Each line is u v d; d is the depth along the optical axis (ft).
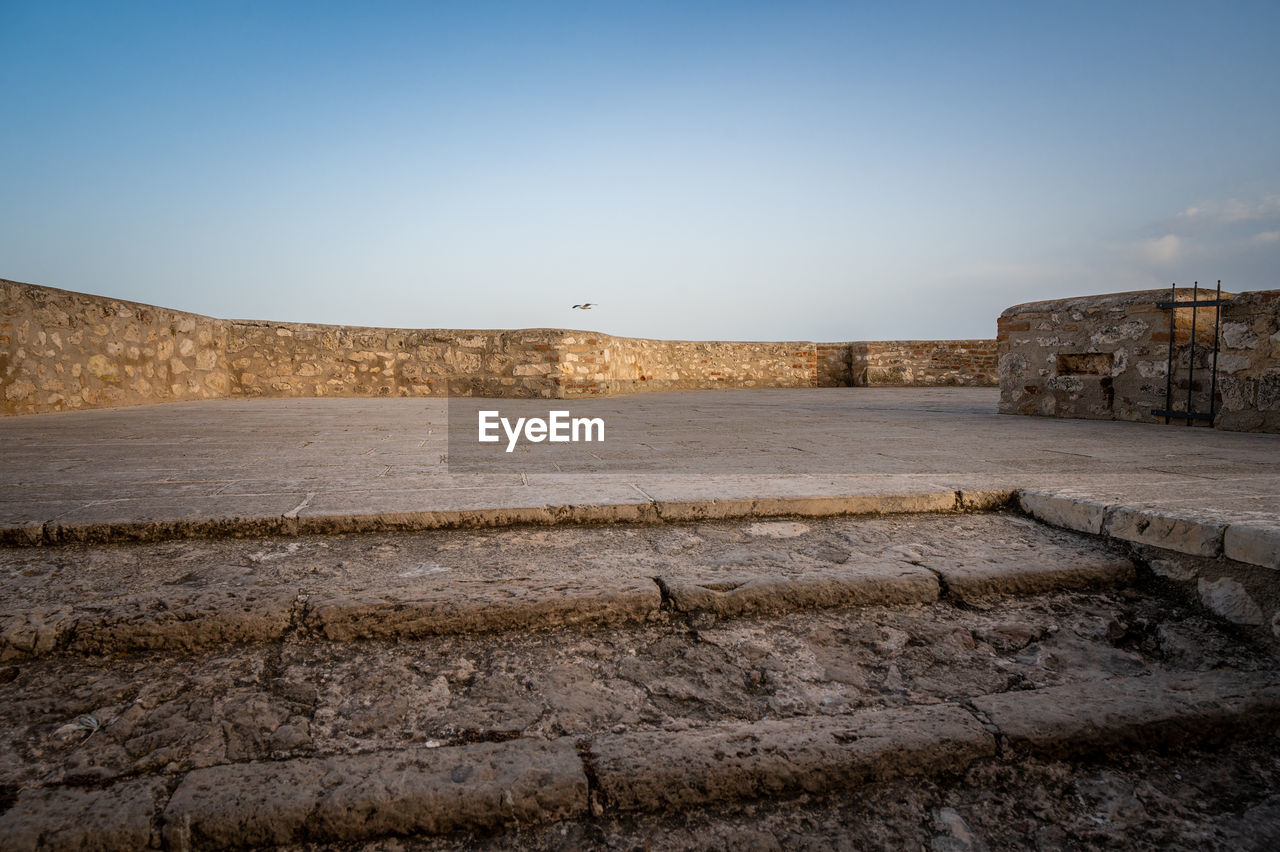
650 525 7.36
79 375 21.33
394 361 31.86
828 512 7.73
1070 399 19.90
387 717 4.34
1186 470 9.63
